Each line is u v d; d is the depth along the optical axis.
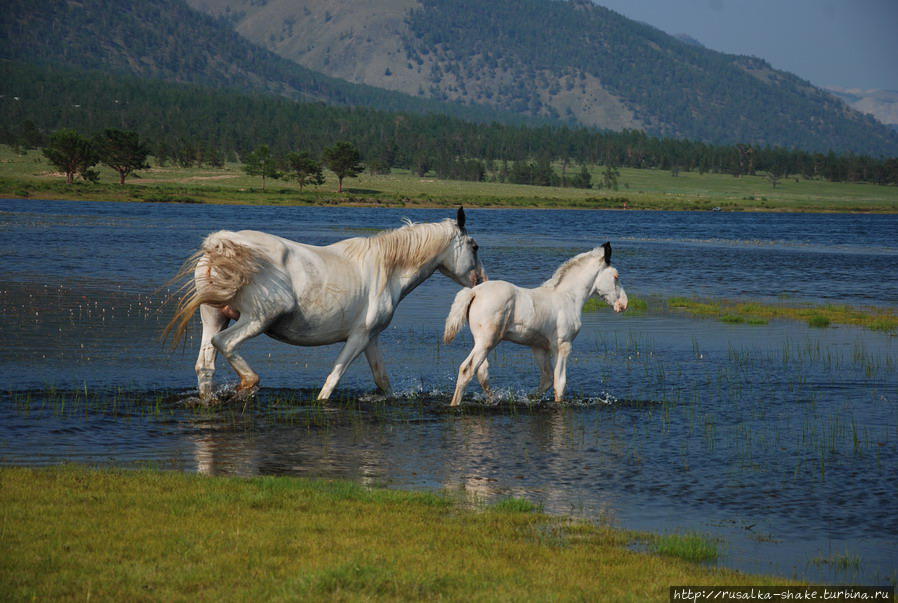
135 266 33.66
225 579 5.99
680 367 17.31
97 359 15.70
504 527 7.61
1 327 18.64
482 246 54.12
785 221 124.50
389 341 19.52
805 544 7.70
